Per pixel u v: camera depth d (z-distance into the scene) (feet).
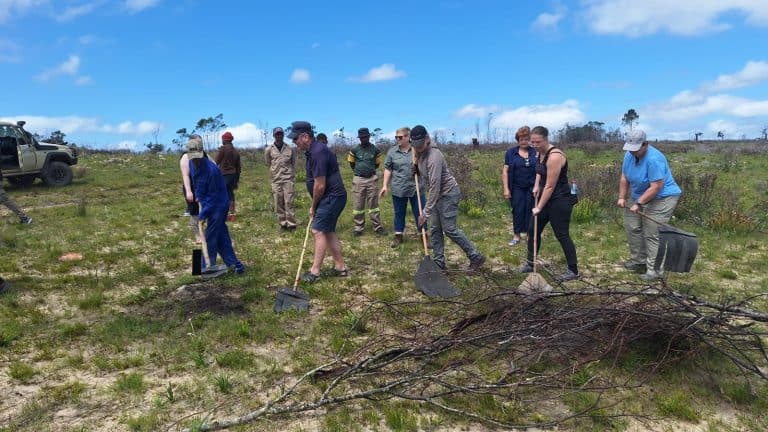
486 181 47.52
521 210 23.70
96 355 12.96
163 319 15.21
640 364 11.94
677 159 71.00
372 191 27.07
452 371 11.85
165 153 84.69
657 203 18.71
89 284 18.31
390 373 11.62
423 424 10.12
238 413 10.46
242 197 41.60
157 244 25.16
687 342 12.20
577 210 30.71
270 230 28.55
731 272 19.88
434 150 18.29
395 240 24.66
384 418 10.34
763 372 11.91
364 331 14.48
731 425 10.07
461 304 14.88
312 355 13.01
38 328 14.49
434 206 19.04
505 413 10.39
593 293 12.90
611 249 24.03
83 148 86.84
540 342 11.89
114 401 10.87
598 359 11.69
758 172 55.06
